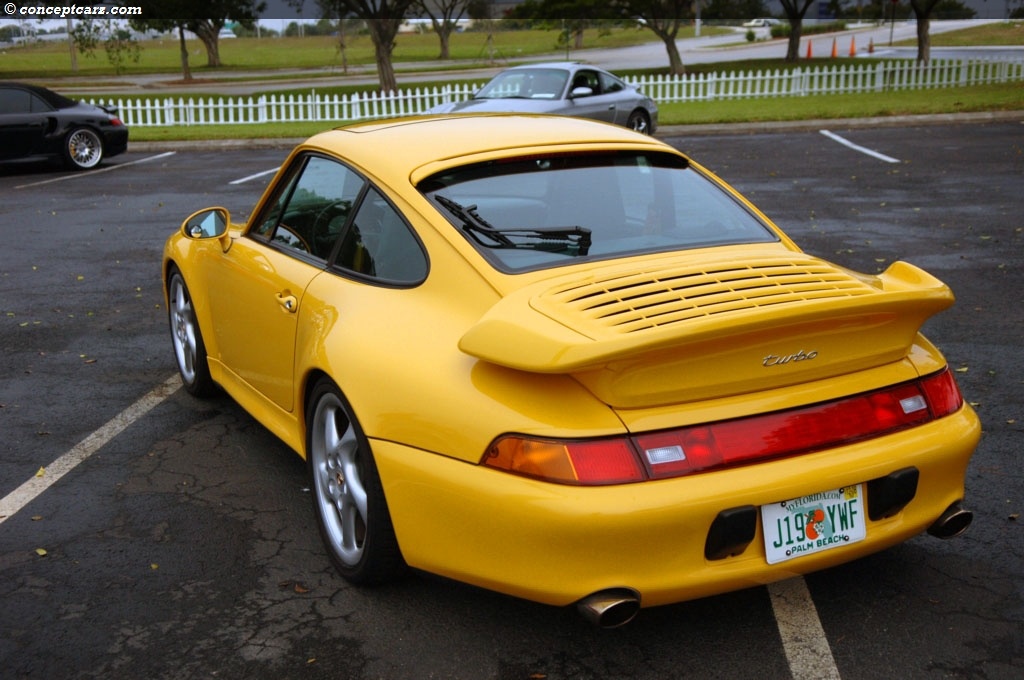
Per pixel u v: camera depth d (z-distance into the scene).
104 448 4.83
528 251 3.28
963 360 5.92
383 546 3.22
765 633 3.16
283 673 3.01
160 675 3.01
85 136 17.00
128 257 9.55
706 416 2.75
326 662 3.06
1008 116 20.83
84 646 3.16
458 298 3.16
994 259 8.52
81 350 6.51
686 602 3.36
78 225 11.38
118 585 3.54
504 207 3.45
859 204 11.57
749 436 2.77
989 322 6.68
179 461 4.66
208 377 5.29
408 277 3.37
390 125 4.16
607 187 3.66
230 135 22.06
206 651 3.13
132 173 16.31
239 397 4.71
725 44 68.12
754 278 3.13
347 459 3.38
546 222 3.44
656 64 51.09
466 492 2.78
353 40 100.81
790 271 3.23
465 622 3.26
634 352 2.56
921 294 2.88
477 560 2.84
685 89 28.92
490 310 3.00
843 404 2.91
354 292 3.52
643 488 2.64
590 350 2.54
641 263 3.26
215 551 3.79
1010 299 7.23
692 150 17.77
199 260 4.99
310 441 3.66
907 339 3.02
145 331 6.96
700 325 2.57
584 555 2.65
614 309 2.86
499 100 17.59
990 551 3.66
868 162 15.17
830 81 30.02
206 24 65.12
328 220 3.91
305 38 110.88
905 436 2.96
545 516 2.63
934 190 12.36
